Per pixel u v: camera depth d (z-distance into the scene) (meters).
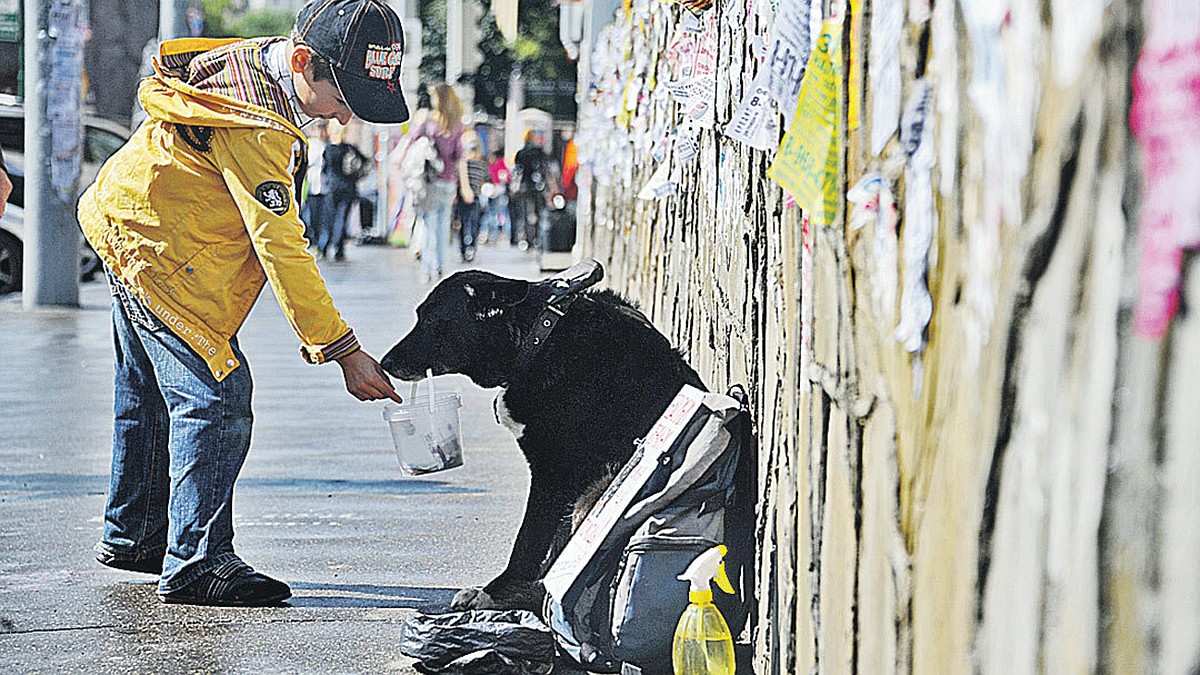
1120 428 2.37
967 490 3.27
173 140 9.01
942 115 3.54
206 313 9.06
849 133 4.79
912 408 3.86
